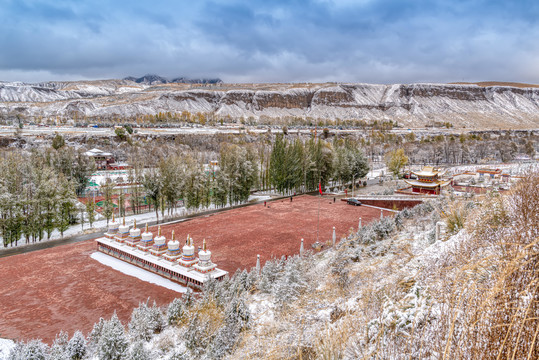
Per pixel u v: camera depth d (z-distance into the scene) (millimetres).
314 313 20656
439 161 158500
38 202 49031
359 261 32812
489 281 11117
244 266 40312
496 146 165125
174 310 25531
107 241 44906
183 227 57375
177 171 66375
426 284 15203
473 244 17781
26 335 25750
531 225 14688
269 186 98125
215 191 73688
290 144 90938
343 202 79688
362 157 104312
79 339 21812
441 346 9867
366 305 16609
